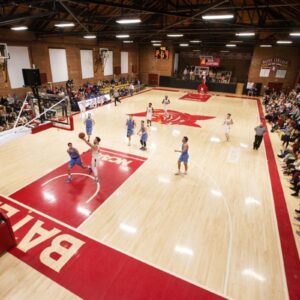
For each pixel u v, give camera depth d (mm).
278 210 6648
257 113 18031
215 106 20078
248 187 7793
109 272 4559
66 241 5262
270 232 5797
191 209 6570
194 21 15117
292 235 5715
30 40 16453
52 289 4207
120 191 7250
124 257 4918
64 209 6320
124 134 12352
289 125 11266
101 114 16203
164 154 10070
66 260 4781
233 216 6344
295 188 7477
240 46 27859
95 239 5355
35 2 7961
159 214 6305
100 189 7316
